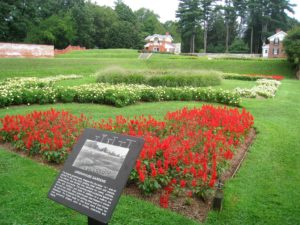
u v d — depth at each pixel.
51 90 12.00
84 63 28.62
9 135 6.56
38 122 7.14
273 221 3.98
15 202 4.16
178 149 5.10
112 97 11.49
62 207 4.09
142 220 3.82
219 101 12.92
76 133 6.36
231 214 4.07
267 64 35.88
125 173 2.83
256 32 69.56
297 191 4.83
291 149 6.91
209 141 5.74
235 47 69.56
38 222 3.75
